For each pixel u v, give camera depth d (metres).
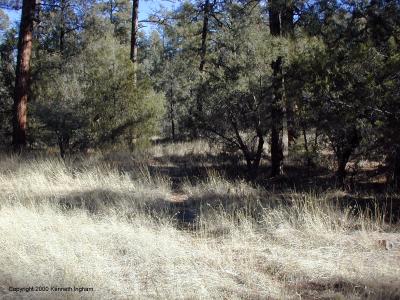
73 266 5.04
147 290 4.67
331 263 5.36
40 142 16.67
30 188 9.89
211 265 5.31
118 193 9.26
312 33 9.88
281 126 10.78
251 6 12.27
